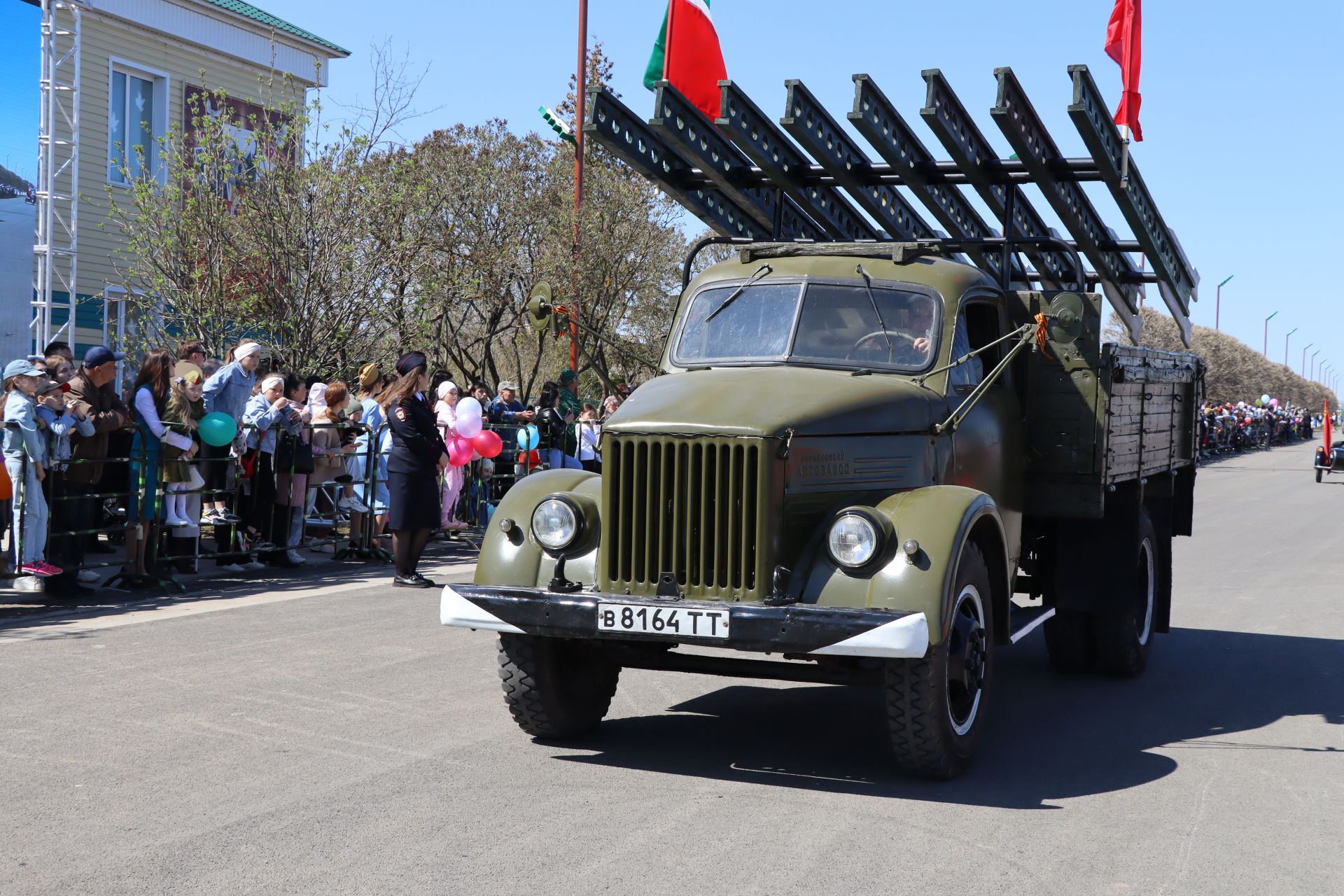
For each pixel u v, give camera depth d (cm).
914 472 550
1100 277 848
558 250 2006
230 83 2173
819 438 505
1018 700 697
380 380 1355
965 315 620
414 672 698
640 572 500
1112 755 570
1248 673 778
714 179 693
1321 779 533
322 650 750
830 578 486
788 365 596
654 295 2309
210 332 1446
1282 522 1869
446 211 2023
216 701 618
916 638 460
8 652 719
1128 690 729
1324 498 2397
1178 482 930
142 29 2008
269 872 389
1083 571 723
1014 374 672
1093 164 666
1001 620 561
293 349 1460
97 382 941
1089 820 468
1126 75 763
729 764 542
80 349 1909
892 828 452
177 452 986
